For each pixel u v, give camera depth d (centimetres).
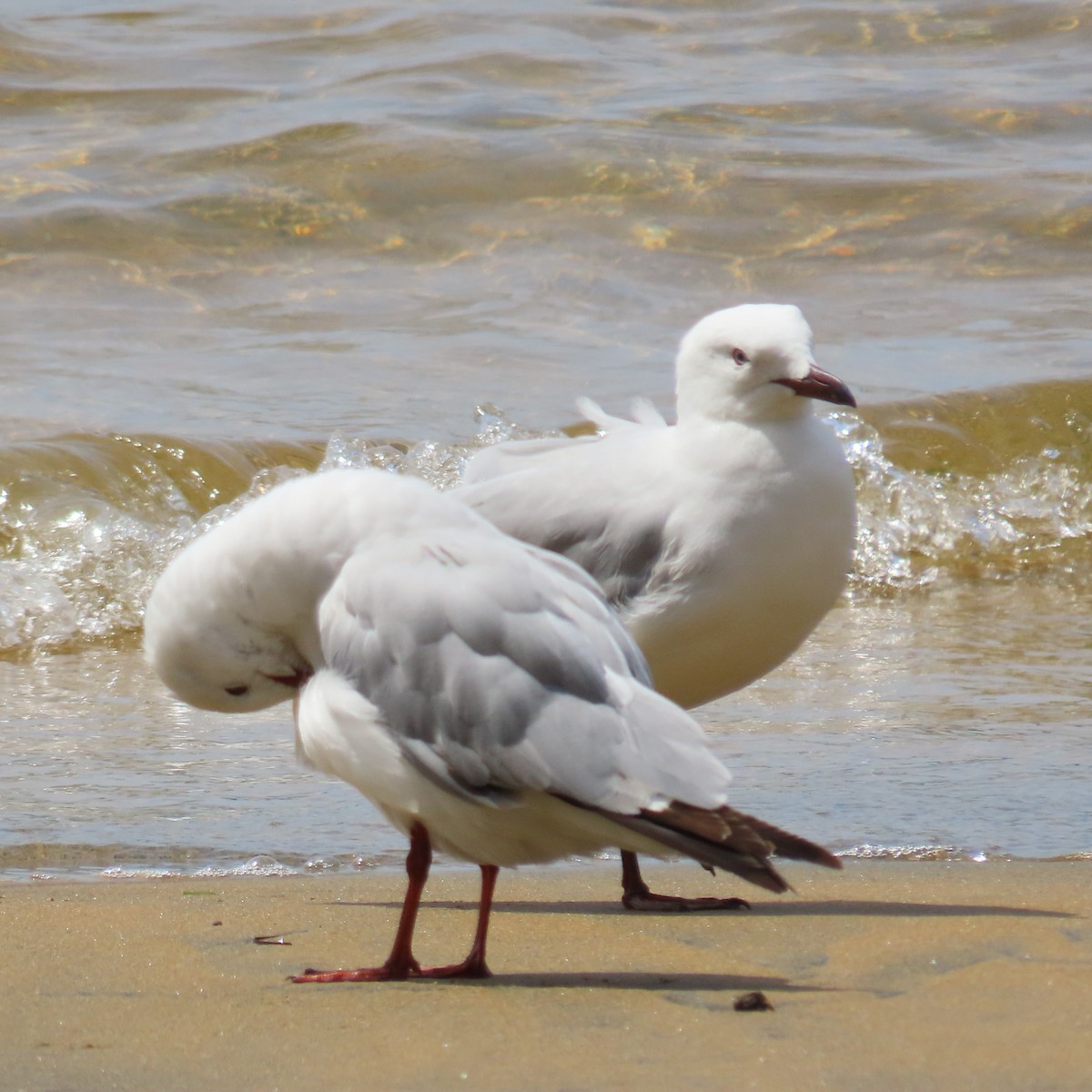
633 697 629
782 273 2369
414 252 2386
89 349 2030
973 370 2048
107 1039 584
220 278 2281
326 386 1927
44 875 820
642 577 846
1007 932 711
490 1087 534
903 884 799
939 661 1315
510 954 699
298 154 2566
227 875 827
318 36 3052
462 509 666
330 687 652
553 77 2894
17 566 1495
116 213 2389
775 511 834
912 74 2984
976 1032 582
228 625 678
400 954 662
